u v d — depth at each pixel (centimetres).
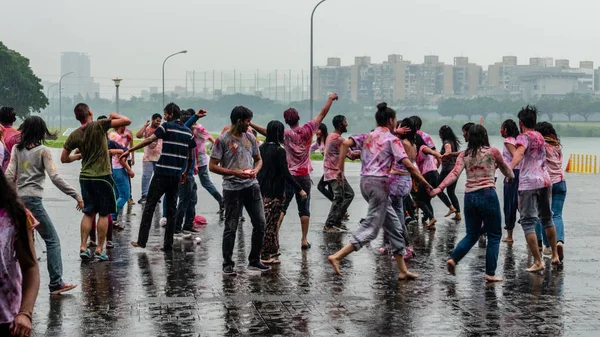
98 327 708
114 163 1327
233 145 945
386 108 921
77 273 953
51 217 1516
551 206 1081
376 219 910
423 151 1341
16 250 414
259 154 985
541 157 992
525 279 940
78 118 1030
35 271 421
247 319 740
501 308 791
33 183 848
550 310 783
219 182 2459
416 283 912
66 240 1219
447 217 1565
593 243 1243
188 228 1290
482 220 921
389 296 842
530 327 717
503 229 1392
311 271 980
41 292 852
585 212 1702
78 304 795
